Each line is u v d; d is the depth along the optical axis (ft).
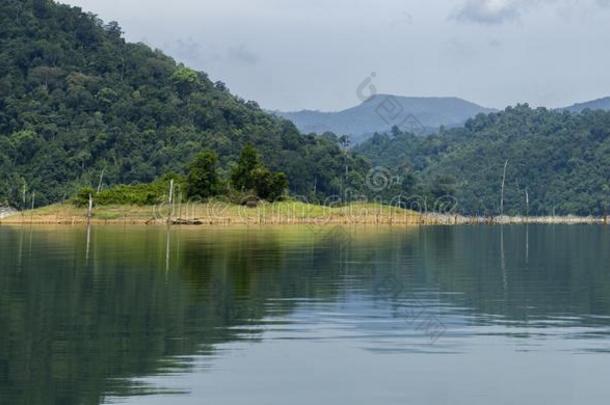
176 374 92.79
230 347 106.22
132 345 106.63
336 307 138.21
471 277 186.19
